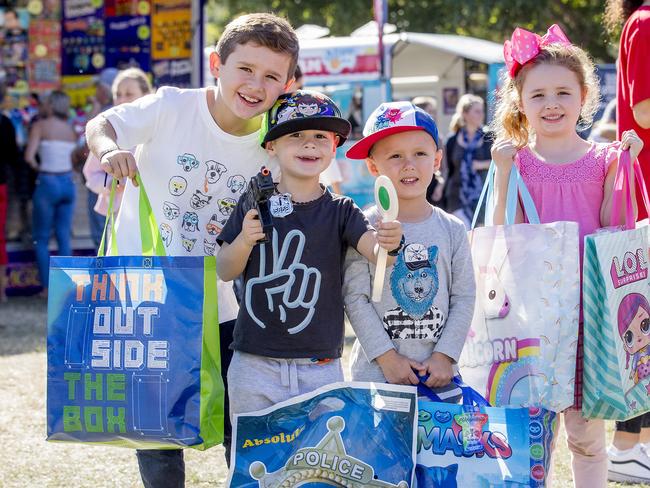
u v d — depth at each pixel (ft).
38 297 33.24
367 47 36.73
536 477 9.41
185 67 33.73
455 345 10.21
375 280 9.37
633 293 10.57
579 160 11.39
